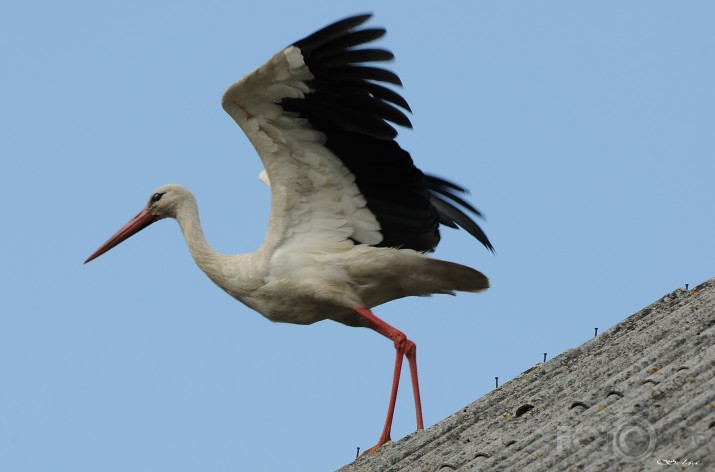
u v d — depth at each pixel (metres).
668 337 12.02
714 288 13.31
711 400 9.26
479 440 11.41
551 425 10.61
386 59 12.99
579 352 13.05
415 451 12.00
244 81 13.18
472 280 14.02
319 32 12.88
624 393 10.65
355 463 12.48
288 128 13.71
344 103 13.47
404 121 13.31
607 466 8.92
